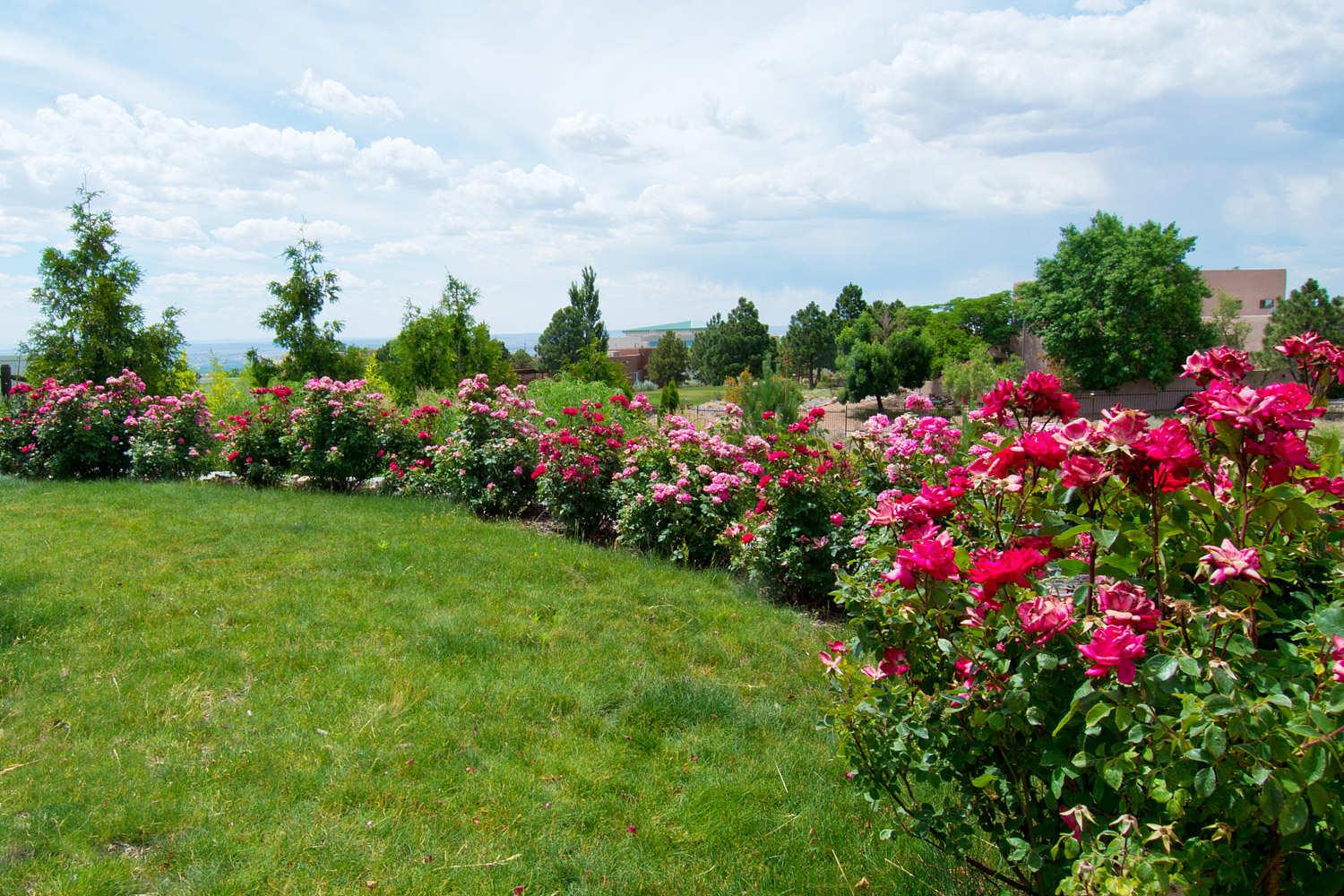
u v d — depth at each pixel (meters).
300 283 15.77
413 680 3.68
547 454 7.13
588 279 45.69
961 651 1.76
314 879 2.37
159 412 10.13
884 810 2.68
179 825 2.60
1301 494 1.49
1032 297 38.34
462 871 2.44
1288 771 1.25
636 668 3.97
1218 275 51.50
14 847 2.46
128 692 3.49
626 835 2.66
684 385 68.00
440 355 17.89
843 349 48.88
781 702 3.70
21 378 13.38
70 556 5.58
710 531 6.12
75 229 13.47
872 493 5.23
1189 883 1.33
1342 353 1.87
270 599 4.73
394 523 6.91
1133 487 1.58
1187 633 1.51
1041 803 1.83
